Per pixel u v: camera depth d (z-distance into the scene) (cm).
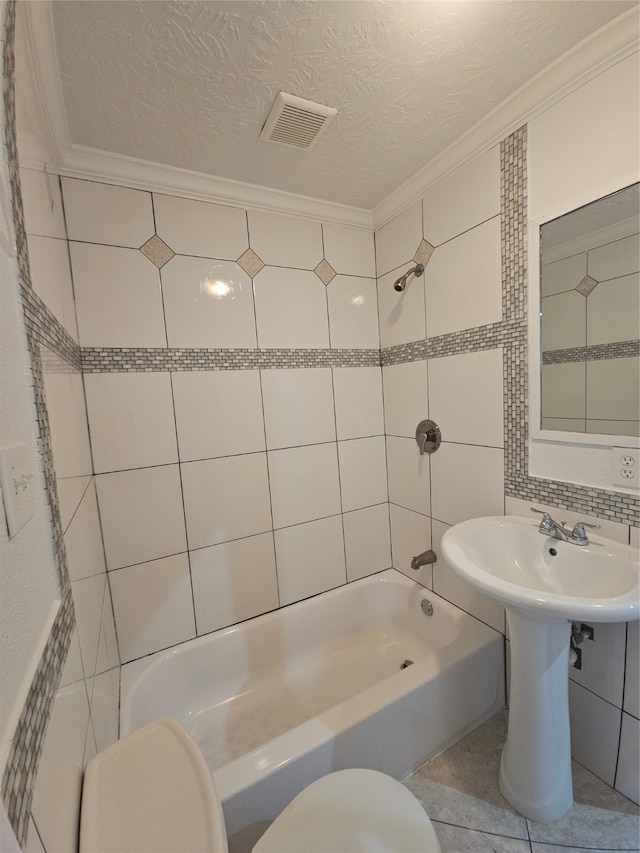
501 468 130
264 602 161
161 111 104
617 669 104
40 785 44
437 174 137
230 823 87
